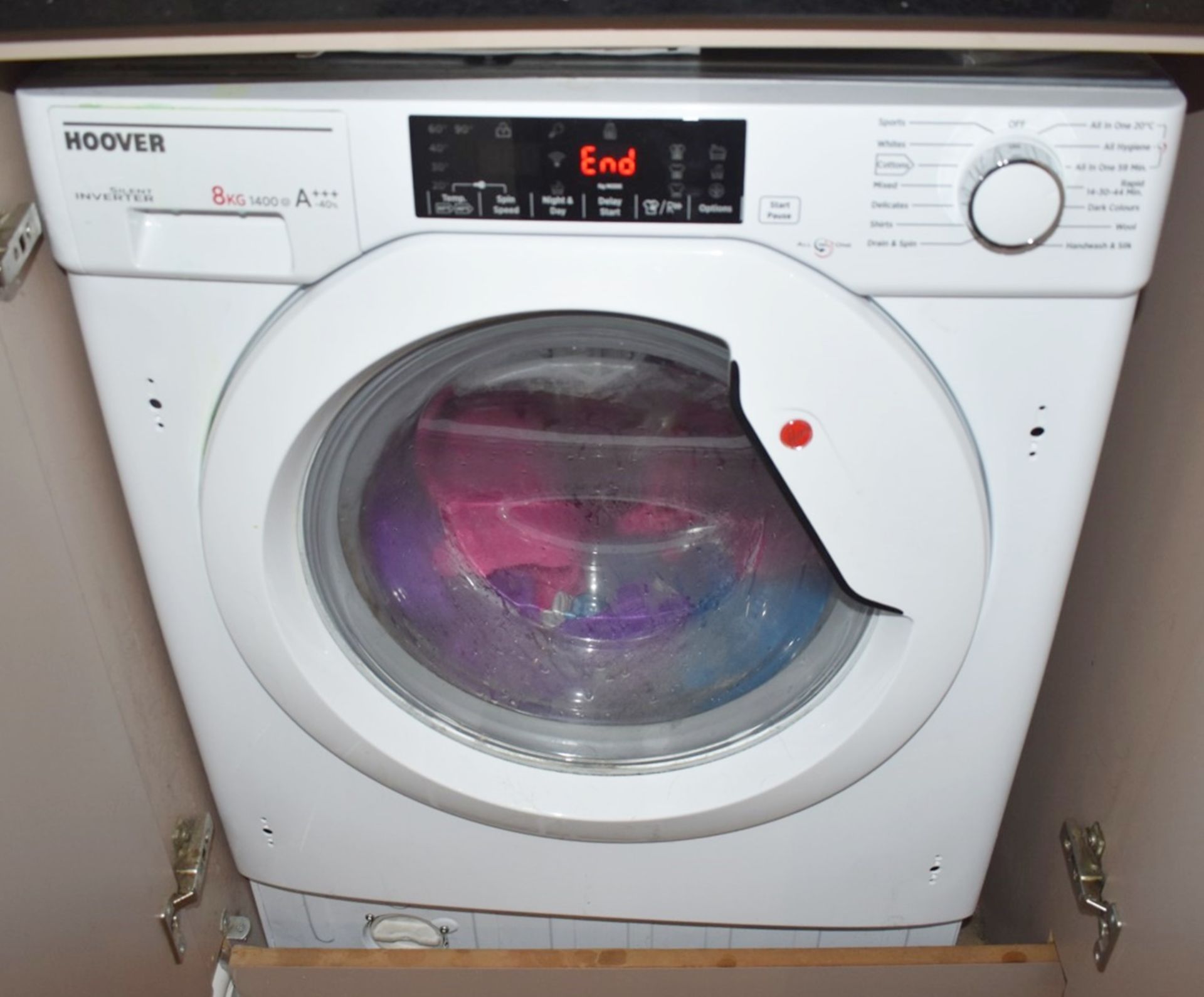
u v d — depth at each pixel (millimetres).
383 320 691
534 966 1031
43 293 763
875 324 692
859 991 1044
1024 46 630
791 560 881
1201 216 797
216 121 660
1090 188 653
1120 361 723
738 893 1004
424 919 1090
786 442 727
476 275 678
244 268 702
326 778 958
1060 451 751
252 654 852
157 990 965
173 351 742
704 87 662
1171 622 828
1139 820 881
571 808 912
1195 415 799
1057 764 1069
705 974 1029
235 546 791
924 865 979
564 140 652
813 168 653
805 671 891
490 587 958
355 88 666
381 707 896
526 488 933
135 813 914
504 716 936
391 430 824
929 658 813
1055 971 1035
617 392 834
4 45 644
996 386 729
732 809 900
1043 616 824
